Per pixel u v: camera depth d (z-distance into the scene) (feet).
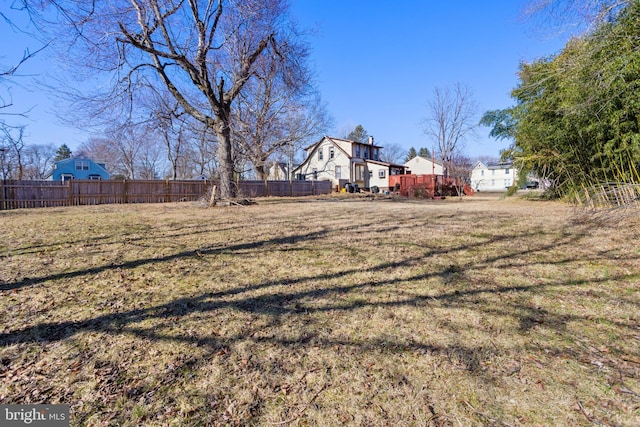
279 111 65.21
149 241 15.40
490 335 6.72
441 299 8.55
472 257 12.25
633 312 7.52
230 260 12.31
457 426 4.38
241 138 62.69
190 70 32.99
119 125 35.12
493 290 9.07
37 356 6.07
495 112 47.88
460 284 9.56
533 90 34.06
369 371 5.62
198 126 59.62
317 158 107.45
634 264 10.62
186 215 25.91
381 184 105.60
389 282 9.84
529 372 5.50
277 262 12.05
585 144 28.30
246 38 35.86
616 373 5.42
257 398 5.00
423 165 129.39
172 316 7.69
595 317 7.36
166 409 4.77
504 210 28.25
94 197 45.03
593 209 21.03
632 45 18.79
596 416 4.51
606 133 25.07
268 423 4.50
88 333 6.89
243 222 21.63
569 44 26.48
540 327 6.99
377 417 4.58
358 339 6.66
